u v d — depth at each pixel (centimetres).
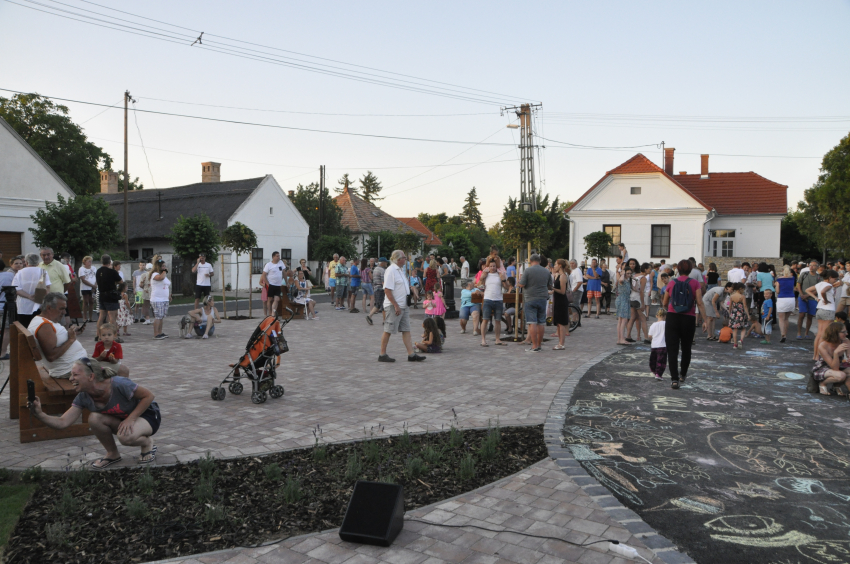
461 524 394
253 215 3516
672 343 814
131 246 3644
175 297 2616
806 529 391
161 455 523
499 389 802
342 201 5212
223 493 443
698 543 371
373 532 367
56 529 372
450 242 5400
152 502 427
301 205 4412
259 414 667
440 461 514
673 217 2919
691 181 3462
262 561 346
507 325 1390
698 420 652
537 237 1334
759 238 3198
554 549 360
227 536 378
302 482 464
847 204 3412
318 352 1127
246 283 3475
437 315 1224
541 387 816
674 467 506
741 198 3284
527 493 446
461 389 802
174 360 1017
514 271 1744
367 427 618
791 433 603
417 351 1130
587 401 738
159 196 3712
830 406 716
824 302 1097
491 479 477
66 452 527
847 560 351
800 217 4862
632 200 2980
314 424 628
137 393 491
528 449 552
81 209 2053
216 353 1095
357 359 1048
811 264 1342
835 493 451
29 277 988
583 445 564
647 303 1648
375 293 1602
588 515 408
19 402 551
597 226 3033
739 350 1170
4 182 2253
